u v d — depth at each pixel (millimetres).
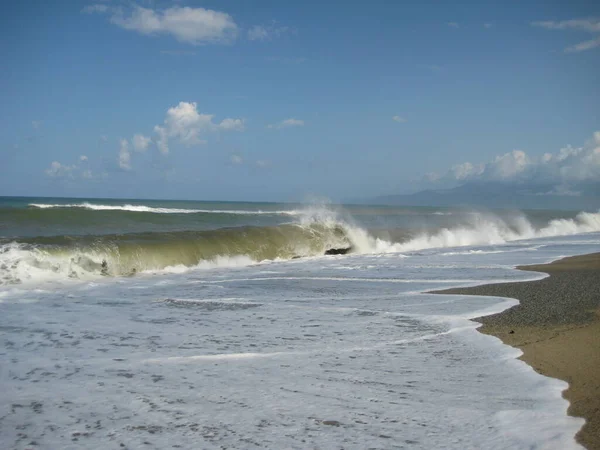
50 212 23422
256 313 7539
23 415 3656
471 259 15977
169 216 28375
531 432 3434
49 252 12047
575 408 3883
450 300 8648
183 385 4316
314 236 19609
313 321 6969
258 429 3457
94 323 6766
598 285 10367
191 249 15156
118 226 21766
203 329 6453
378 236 22547
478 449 3180
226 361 5027
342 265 14602
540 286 10219
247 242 17281
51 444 3225
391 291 9703
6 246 12062
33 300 8570
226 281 11203
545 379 4578
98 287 10195
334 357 5219
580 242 23672
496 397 4117
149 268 13477
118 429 3443
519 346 5703
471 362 5094
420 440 3307
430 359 5188
